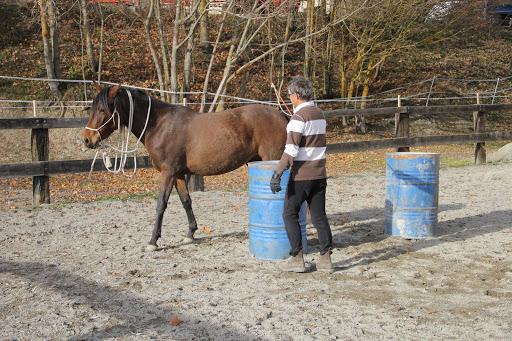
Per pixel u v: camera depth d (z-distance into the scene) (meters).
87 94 19.20
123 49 22.05
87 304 4.16
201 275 4.93
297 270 4.92
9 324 3.76
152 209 8.46
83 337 3.52
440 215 7.71
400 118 12.01
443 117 22.94
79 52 21.36
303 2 20.47
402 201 6.31
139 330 3.62
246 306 4.05
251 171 5.46
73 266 5.28
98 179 13.02
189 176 10.19
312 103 4.72
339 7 18.75
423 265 5.21
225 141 5.86
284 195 5.38
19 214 8.00
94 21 23.14
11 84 18.94
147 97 5.99
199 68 21.92
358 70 22.19
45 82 19.47
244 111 6.04
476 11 25.66
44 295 4.40
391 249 5.84
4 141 16.27
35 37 21.75
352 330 3.56
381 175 12.32
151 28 23.88
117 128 6.04
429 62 26.73
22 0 22.75
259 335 3.50
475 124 13.30
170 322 3.74
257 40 23.77
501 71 27.00
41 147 8.75
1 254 5.76
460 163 13.68
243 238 6.44
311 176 4.68
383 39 21.08
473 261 5.32
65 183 12.30
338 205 8.67
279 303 4.12
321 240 4.90
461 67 26.72
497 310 3.93
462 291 4.40
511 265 5.15
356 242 6.19
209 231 6.83
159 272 5.04
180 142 5.87
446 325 3.65
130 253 5.77
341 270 5.05
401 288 4.50
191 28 13.63
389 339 3.42
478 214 7.68
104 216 7.86
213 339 3.46
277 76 22.77
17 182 12.77
